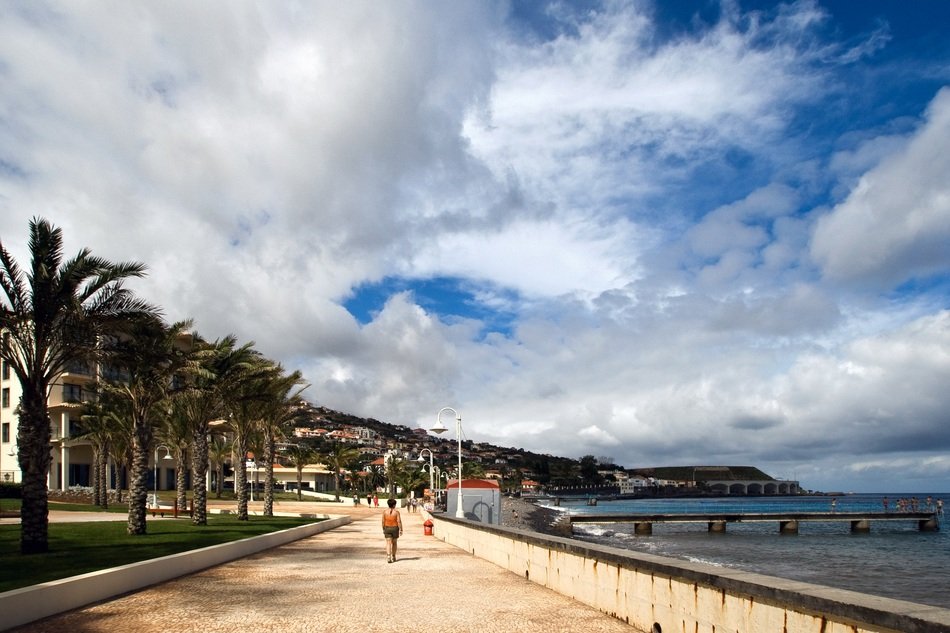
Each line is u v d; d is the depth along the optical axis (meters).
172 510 43.06
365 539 28.47
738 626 6.60
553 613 10.38
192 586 13.70
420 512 60.91
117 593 12.45
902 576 34.00
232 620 9.98
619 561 9.76
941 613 4.57
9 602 9.45
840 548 52.72
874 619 4.83
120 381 27.78
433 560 19.25
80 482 67.56
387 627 9.42
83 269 18.61
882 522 90.94
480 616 10.20
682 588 7.82
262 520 37.66
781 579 6.59
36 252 18.48
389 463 105.62
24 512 18.00
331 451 105.88
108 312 19.70
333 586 13.64
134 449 25.02
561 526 68.69
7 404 62.44
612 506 191.62
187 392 29.44
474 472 149.88
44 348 18.55
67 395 62.94
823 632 5.39
